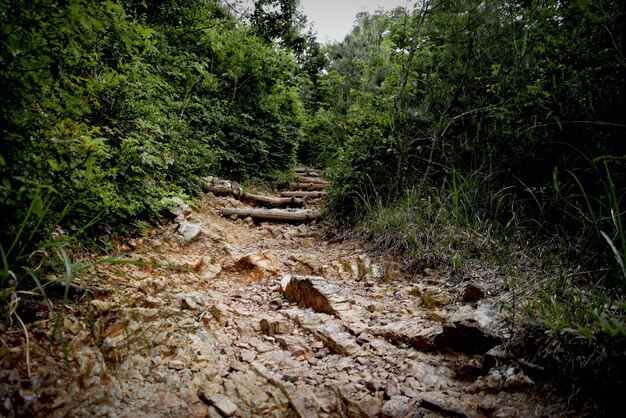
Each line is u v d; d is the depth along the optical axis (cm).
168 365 172
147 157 319
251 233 470
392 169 443
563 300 193
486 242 296
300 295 281
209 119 571
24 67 144
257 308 269
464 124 397
